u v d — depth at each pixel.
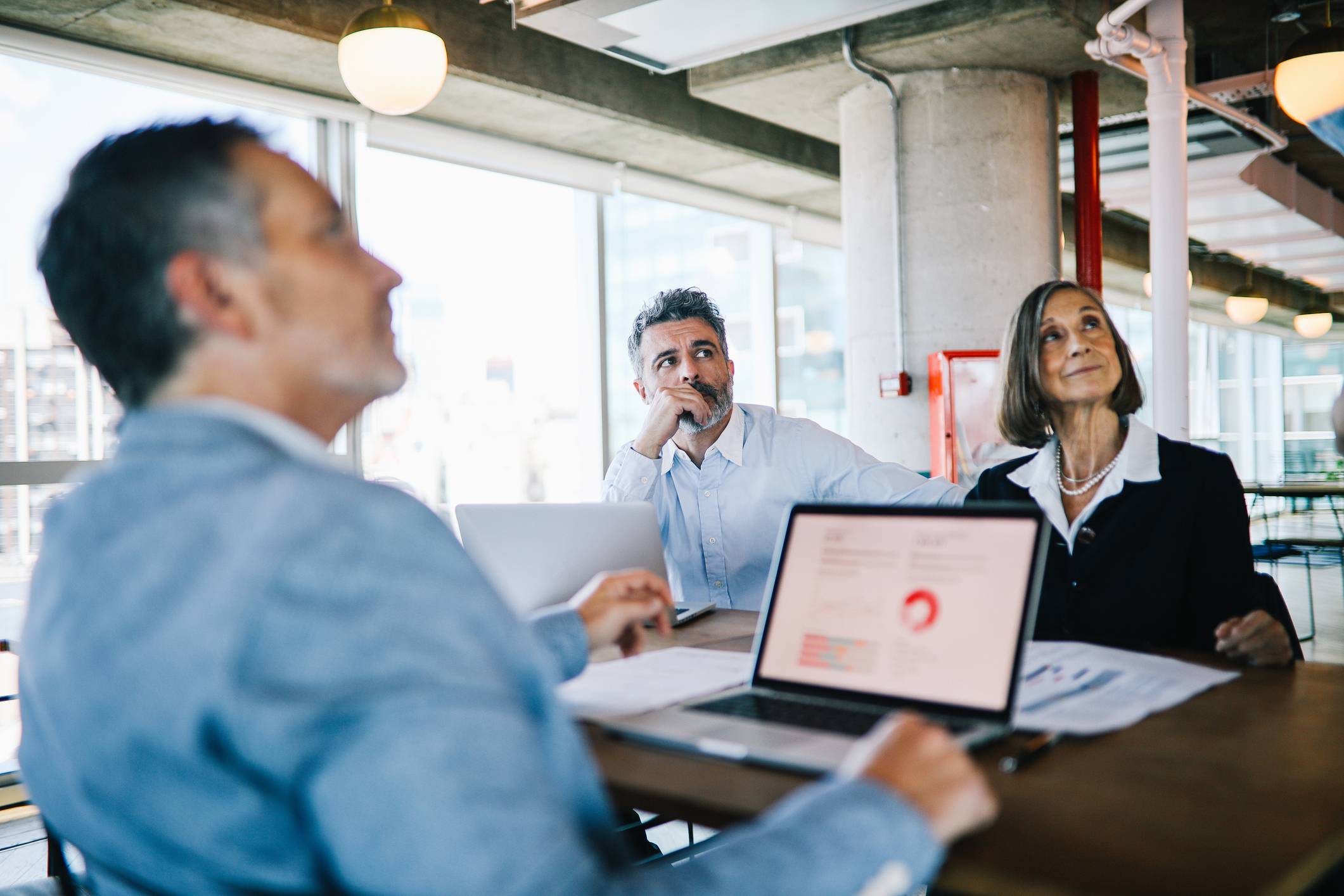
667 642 1.66
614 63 5.56
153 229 0.75
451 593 0.63
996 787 0.88
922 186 5.26
